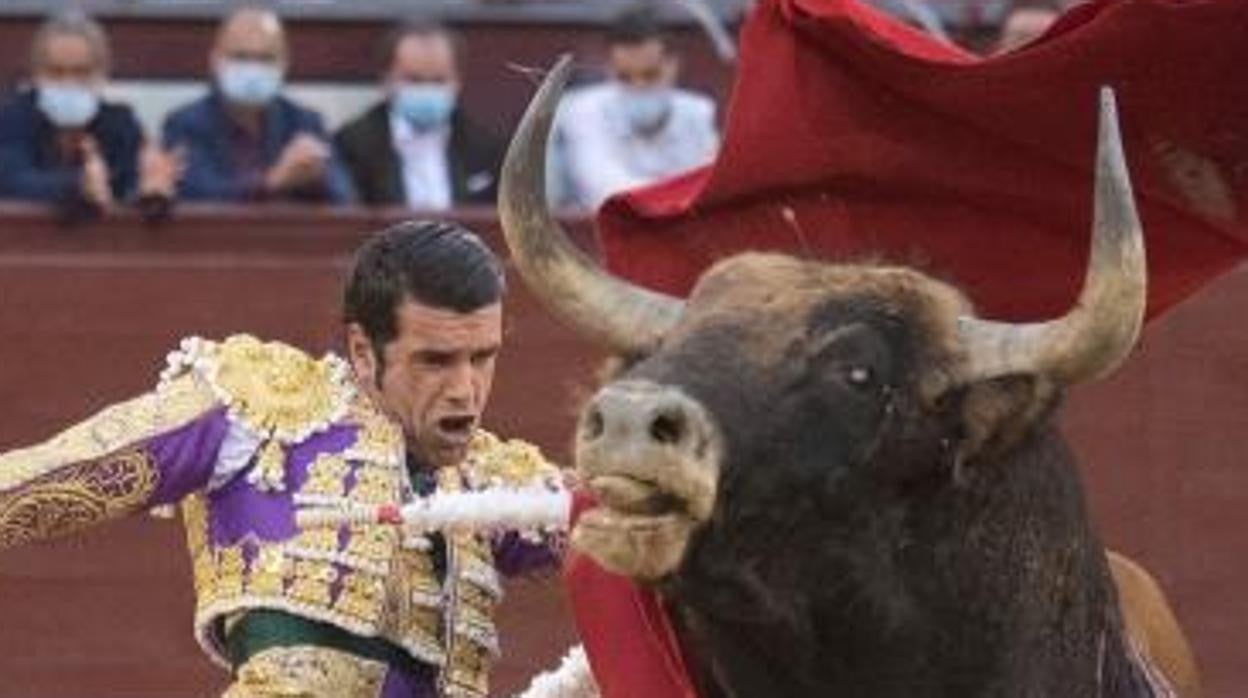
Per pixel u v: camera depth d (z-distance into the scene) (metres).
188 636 27.55
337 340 27.27
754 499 10.38
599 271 11.05
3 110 27.36
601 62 27.78
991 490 10.81
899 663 10.83
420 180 27.20
